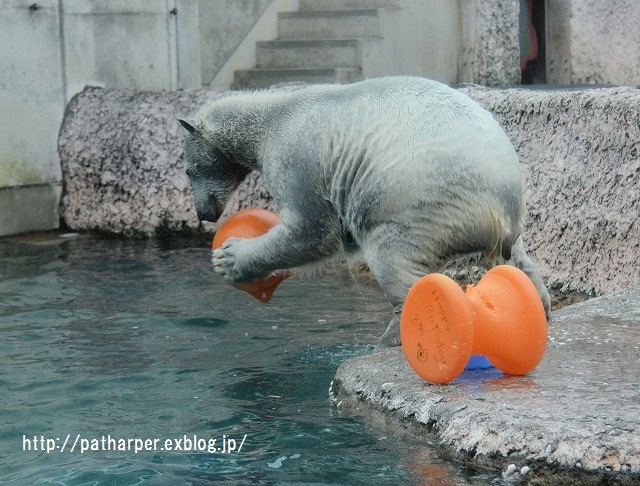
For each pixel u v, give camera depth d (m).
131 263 11.93
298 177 7.30
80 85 14.59
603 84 16.62
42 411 6.91
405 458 5.70
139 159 13.80
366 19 16.59
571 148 9.93
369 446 5.92
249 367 7.84
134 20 15.05
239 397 7.09
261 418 6.60
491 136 6.75
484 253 6.88
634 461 5.12
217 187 8.32
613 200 9.38
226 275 7.75
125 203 13.89
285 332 8.85
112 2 14.80
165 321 9.26
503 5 16.89
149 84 15.34
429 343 6.04
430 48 17.06
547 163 10.12
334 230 7.40
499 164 6.68
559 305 9.62
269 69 16.66
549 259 9.95
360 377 6.67
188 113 13.67
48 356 8.23
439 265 6.88
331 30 16.92
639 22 18.09
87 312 9.64
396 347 7.20
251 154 7.86
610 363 6.40
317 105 7.34
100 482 5.62
